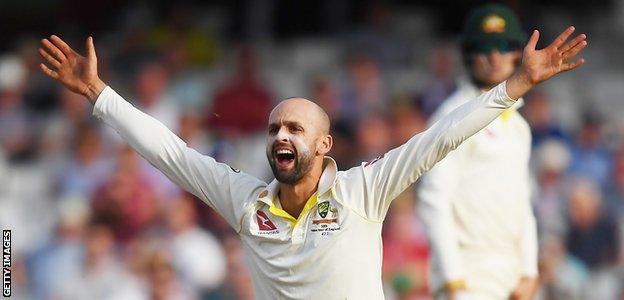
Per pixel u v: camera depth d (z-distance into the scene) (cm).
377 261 2252
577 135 5575
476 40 2738
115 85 5788
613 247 4794
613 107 6162
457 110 2211
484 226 2698
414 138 2228
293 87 6078
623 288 4653
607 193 5194
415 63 6156
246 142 5403
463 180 2698
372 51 6147
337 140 4972
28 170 5338
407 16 6719
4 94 5791
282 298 2272
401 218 4447
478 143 2688
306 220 2252
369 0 6662
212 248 4509
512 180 2717
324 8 6688
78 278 4469
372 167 2250
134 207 4662
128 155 4766
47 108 5881
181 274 4397
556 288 4481
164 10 6481
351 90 5644
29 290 4559
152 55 5903
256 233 2277
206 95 5772
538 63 2166
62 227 4653
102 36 6544
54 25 6775
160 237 4491
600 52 6600
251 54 5684
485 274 2703
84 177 5062
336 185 2250
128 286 4353
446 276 2647
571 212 4791
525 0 6144
